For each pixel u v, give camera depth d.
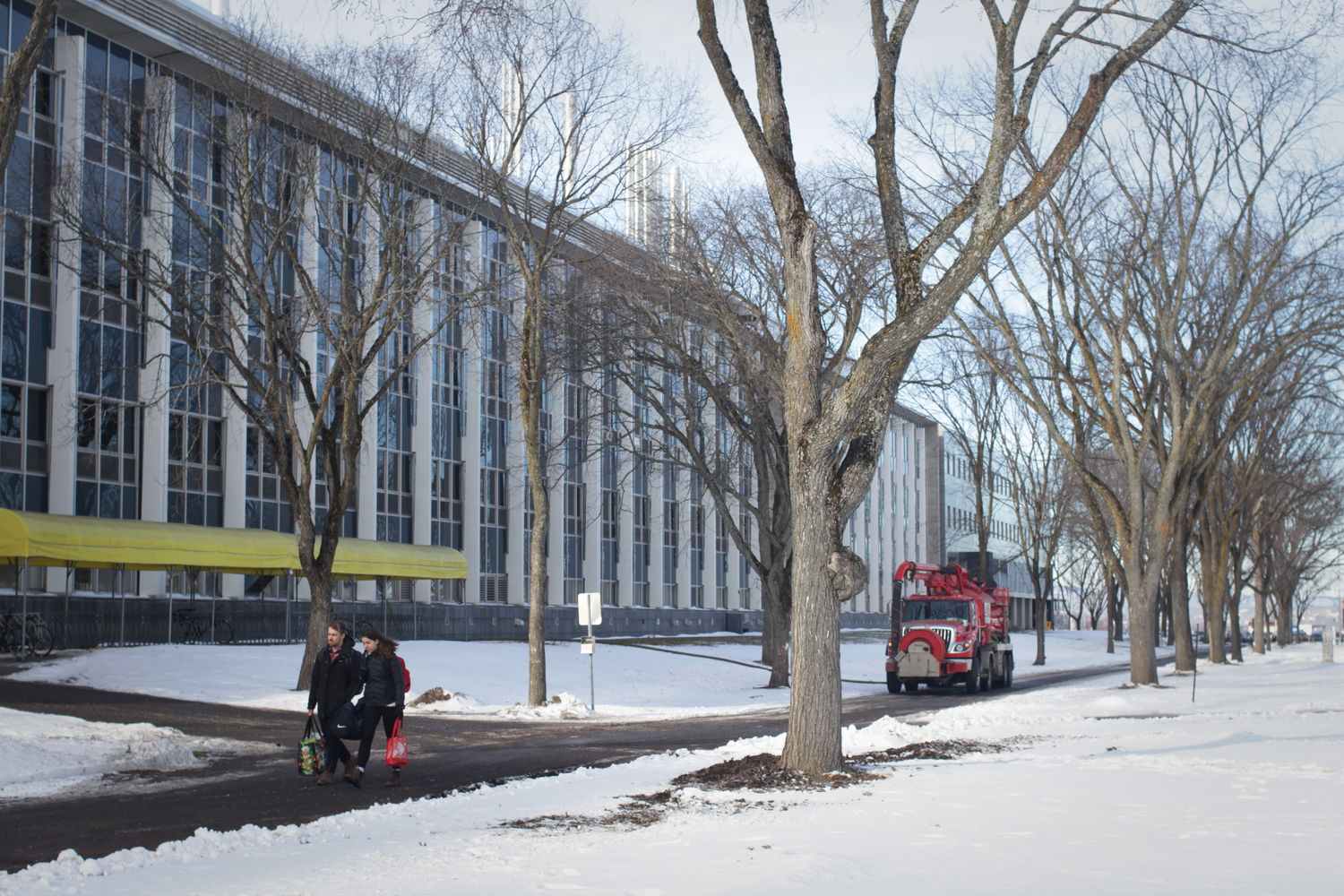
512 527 52.28
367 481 43.41
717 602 69.62
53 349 32.59
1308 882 6.61
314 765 12.62
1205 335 31.95
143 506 34.88
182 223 33.97
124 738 16.34
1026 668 50.31
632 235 32.53
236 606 38.56
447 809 10.54
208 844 8.72
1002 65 12.20
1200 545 45.66
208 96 27.08
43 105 32.44
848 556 12.34
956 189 26.06
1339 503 62.38
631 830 9.04
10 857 8.82
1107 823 8.91
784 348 30.14
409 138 27.48
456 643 39.38
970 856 7.52
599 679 35.94
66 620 32.16
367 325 26.78
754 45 12.80
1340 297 29.58
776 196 12.68
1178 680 33.22
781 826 8.95
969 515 100.88
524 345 26.25
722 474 36.56
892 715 23.48
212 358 36.94
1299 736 16.72
